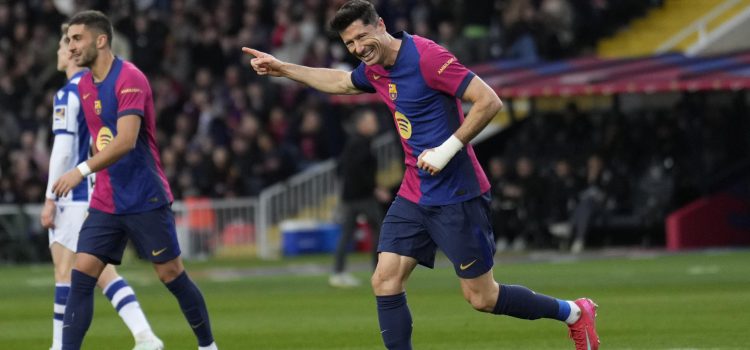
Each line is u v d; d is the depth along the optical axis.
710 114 82.12
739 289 49.75
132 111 29.30
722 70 77.88
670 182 79.56
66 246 32.28
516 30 90.50
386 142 90.88
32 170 84.94
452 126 26.70
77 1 100.25
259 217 86.50
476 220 26.98
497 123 92.62
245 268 73.25
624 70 81.19
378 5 92.38
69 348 29.66
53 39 93.06
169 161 87.38
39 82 92.62
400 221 27.23
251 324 40.91
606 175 80.25
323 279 62.16
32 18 99.25
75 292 29.77
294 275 65.88
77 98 31.77
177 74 94.81
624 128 82.38
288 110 91.88
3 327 41.78
